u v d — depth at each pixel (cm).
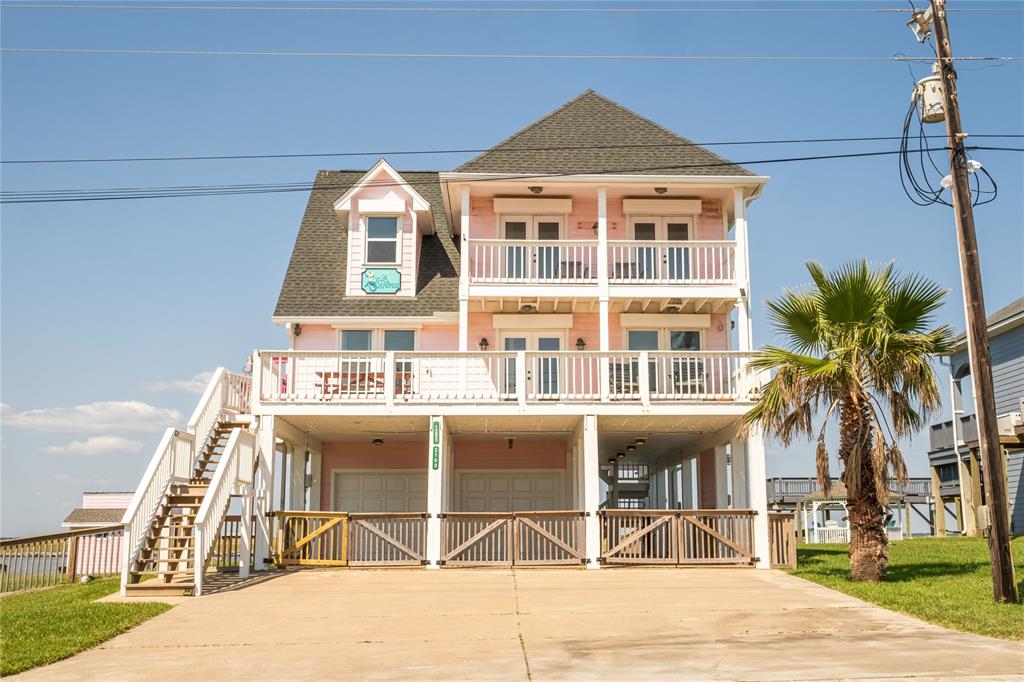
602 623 1237
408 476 2486
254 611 1351
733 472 2047
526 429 2206
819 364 1510
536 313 2369
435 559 1862
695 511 1886
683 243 2202
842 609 1325
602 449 2667
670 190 2306
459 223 2512
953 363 3006
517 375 1953
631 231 2381
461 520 1920
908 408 1512
